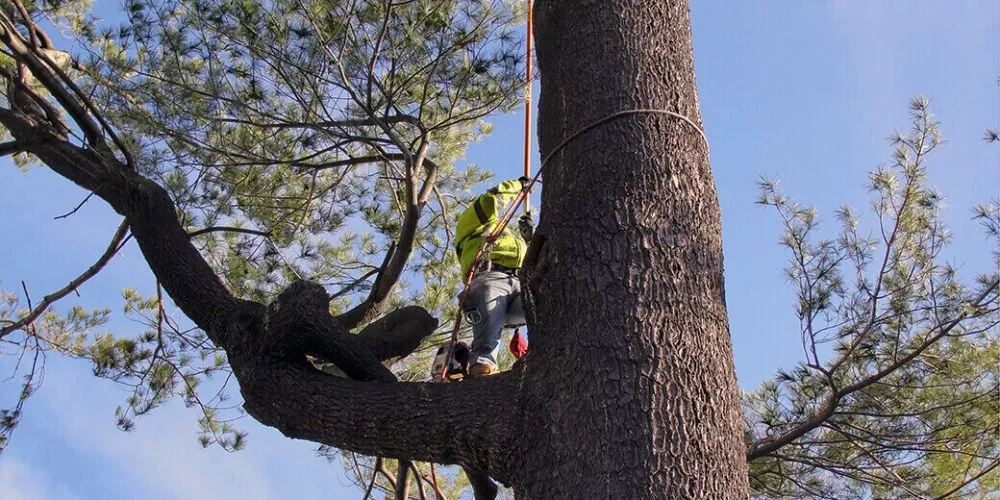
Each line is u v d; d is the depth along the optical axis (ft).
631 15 14.39
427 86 21.33
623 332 12.39
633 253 12.83
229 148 22.08
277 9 21.20
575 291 12.79
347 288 20.99
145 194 17.43
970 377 19.06
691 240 13.09
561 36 14.57
